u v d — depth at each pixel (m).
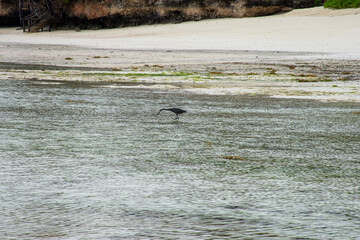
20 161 24.14
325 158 26.45
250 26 188.50
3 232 14.20
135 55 122.88
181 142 30.47
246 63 105.88
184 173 22.31
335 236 14.40
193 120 40.44
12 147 27.77
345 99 57.28
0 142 29.25
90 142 29.84
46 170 22.31
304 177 22.03
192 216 16.06
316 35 163.62
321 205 17.66
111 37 194.62
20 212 16.12
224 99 55.81
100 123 37.84
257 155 26.86
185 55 123.38
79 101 51.41
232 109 47.69
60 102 50.34
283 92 63.34
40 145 28.55
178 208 16.92
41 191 18.78
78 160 24.66
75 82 71.88
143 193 18.78
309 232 14.69
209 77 81.38
